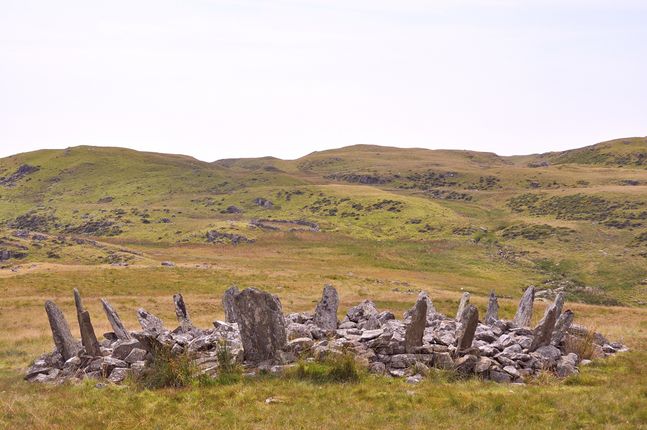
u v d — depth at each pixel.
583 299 111.56
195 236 178.75
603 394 17.14
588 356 23.31
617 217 192.25
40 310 52.06
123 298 59.12
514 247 167.75
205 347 22.91
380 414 15.88
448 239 177.88
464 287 106.31
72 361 23.62
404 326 24.88
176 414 16.53
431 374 20.12
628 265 141.62
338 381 19.69
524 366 21.34
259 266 123.75
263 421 15.56
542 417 15.31
